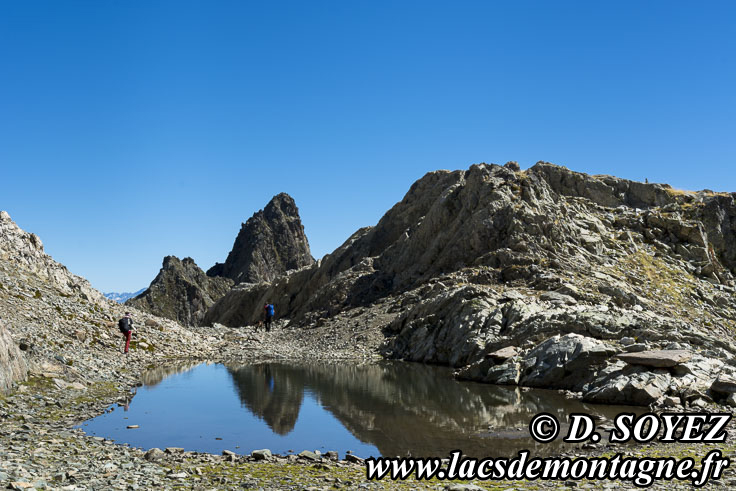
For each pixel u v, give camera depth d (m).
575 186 83.88
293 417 22.92
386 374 36.41
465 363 39.09
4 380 21.94
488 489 12.73
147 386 30.06
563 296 47.66
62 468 12.59
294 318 83.38
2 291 36.03
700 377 25.20
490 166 77.12
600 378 27.61
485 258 63.25
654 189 84.06
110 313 44.62
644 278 61.69
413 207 91.62
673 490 11.89
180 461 15.20
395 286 72.25
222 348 50.69
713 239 75.06
